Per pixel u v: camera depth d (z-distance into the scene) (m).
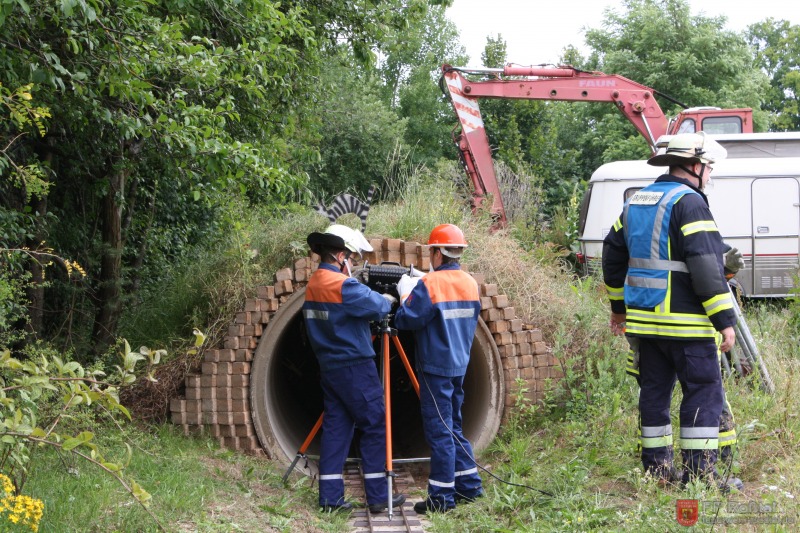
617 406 6.25
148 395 6.81
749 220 12.99
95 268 9.98
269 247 7.27
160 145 6.49
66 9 4.33
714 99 29.75
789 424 5.87
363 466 5.60
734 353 6.89
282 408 7.71
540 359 7.03
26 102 4.55
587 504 4.91
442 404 5.47
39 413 4.97
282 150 8.55
